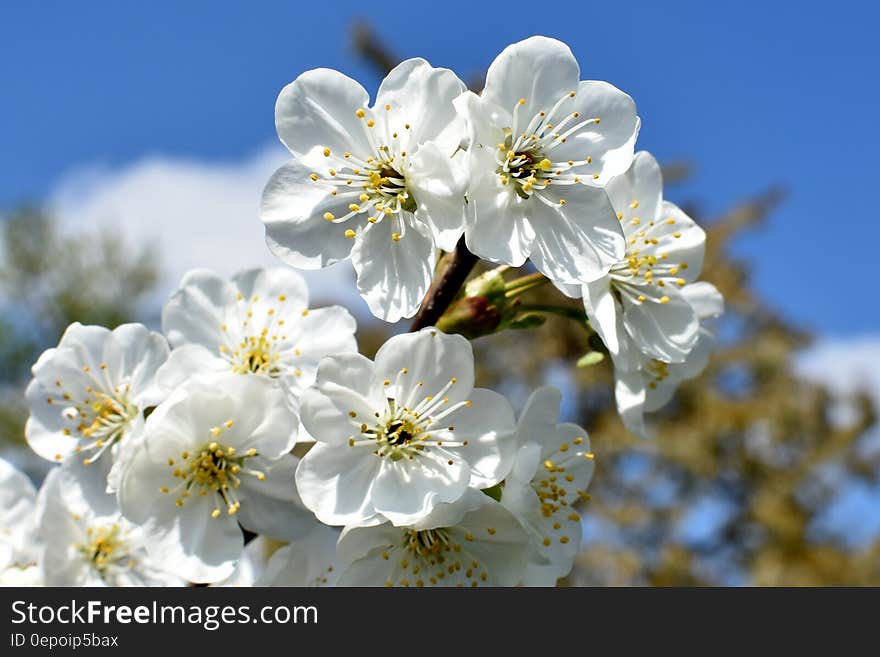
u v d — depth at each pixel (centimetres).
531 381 132
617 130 31
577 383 128
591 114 31
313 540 31
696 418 132
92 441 32
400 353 30
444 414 30
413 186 30
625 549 126
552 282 30
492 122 30
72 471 31
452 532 30
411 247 30
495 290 30
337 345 32
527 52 30
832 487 131
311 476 30
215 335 32
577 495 31
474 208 30
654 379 33
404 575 30
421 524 29
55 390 32
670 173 126
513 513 30
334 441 30
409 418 30
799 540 125
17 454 112
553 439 31
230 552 30
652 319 32
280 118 30
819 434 131
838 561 122
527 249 30
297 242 30
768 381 137
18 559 32
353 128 30
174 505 30
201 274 32
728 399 134
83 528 32
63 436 32
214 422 30
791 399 131
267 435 30
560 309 32
